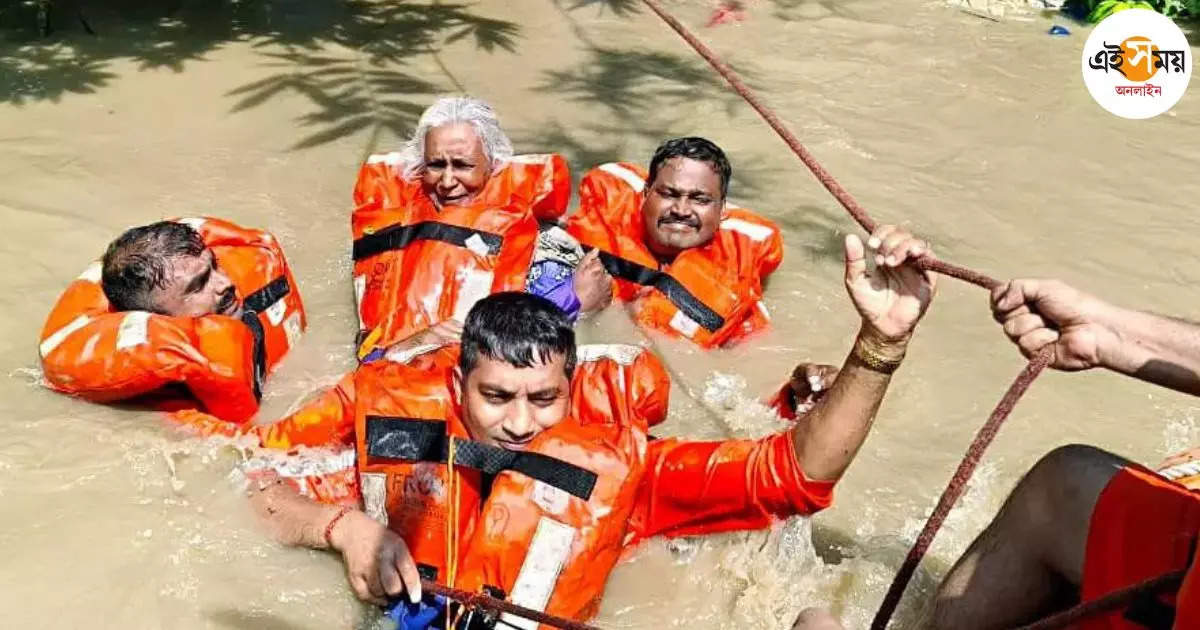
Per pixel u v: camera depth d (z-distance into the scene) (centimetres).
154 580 352
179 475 394
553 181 528
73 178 605
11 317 480
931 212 623
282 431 392
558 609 335
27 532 366
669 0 973
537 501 339
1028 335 291
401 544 338
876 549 383
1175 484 280
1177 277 568
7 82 727
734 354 494
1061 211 633
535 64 819
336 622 343
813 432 328
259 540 368
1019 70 848
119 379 411
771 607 357
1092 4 967
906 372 480
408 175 519
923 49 885
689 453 355
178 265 429
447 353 398
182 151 648
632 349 389
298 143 668
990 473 421
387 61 806
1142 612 253
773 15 948
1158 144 731
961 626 298
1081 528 281
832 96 783
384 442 357
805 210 619
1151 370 276
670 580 364
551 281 504
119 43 809
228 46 815
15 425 414
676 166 504
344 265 543
